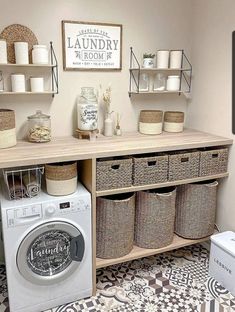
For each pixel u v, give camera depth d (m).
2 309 1.94
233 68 2.20
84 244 1.94
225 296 2.09
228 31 2.21
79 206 1.87
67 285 1.96
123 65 2.43
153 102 2.62
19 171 1.87
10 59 2.07
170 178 2.16
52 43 2.17
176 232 2.46
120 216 2.06
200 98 2.58
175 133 2.52
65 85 2.28
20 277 1.80
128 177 2.02
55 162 1.82
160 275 2.30
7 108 2.16
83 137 2.25
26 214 1.73
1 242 2.30
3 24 2.02
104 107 2.43
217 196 2.55
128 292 2.12
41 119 2.14
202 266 2.42
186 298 2.07
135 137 2.34
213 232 2.49
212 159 2.29
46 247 1.84
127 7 2.33
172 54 2.45
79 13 2.20
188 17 2.56
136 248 2.26
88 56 2.29
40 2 2.08
